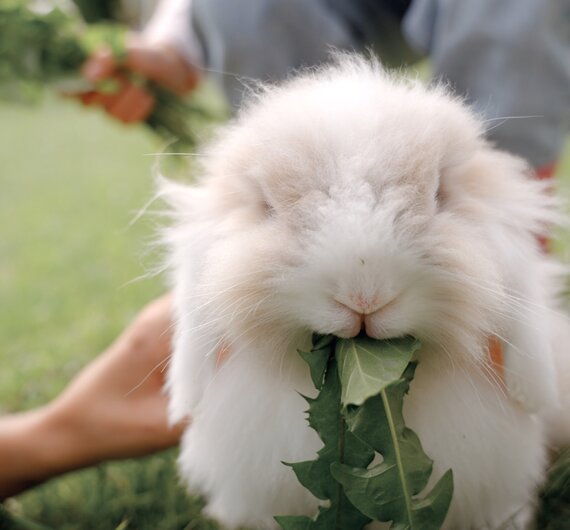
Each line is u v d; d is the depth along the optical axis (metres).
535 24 0.55
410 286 0.35
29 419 0.53
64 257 1.13
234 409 0.41
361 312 0.34
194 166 0.53
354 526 0.38
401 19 0.71
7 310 0.93
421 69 0.81
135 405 0.52
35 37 0.71
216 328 0.39
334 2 0.68
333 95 0.38
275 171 0.37
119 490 0.54
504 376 0.40
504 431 0.41
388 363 0.35
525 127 0.56
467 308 0.36
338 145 0.36
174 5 0.79
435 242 0.35
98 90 0.73
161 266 0.45
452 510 0.42
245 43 0.64
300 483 0.40
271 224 0.37
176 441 0.53
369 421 0.36
